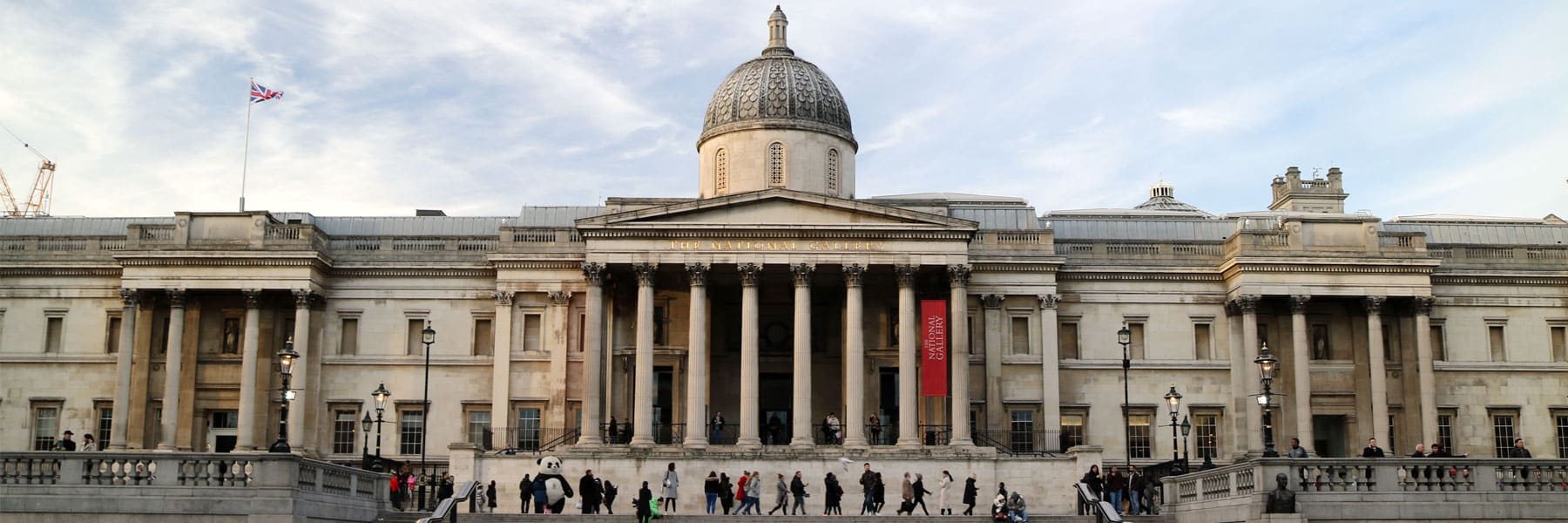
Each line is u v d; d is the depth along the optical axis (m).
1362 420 88.75
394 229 97.06
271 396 86.62
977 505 76.88
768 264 81.00
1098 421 89.25
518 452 78.44
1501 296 91.94
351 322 89.50
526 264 88.12
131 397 86.00
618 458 77.44
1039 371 88.19
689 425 79.38
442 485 70.12
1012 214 96.69
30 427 88.25
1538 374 91.19
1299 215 92.00
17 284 89.94
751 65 91.44
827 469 77.38
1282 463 52.19
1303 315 88.00
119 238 90.56
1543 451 90.31
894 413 88.06
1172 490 62.59
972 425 87.62
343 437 88.00
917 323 86.44
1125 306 90.88
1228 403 89.38
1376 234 89.12
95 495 51.03
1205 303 90.94
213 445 87.06
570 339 87.81
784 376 89.88
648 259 80.94
